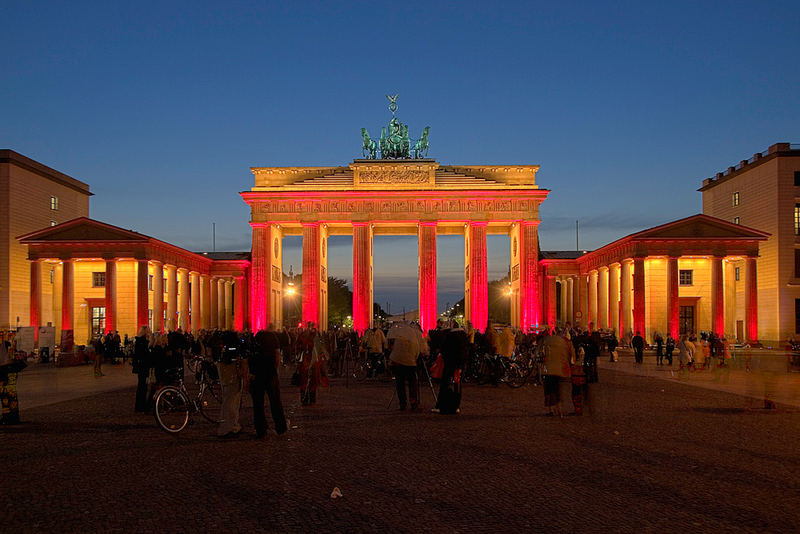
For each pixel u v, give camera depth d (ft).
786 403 86.84
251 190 304.30
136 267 268.82
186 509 37.22
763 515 35.78
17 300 273.95
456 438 60.13
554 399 74.43
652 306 266.57
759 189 292.61
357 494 40.34
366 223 302.04
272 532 33.22
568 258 340.39
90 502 38.75
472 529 33.58
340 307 526.16
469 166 310.45
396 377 80.84
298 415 77.15
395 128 320.09
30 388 115.14
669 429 65.05
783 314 275.80
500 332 116.37
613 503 38.17
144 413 79.30
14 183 273.13
